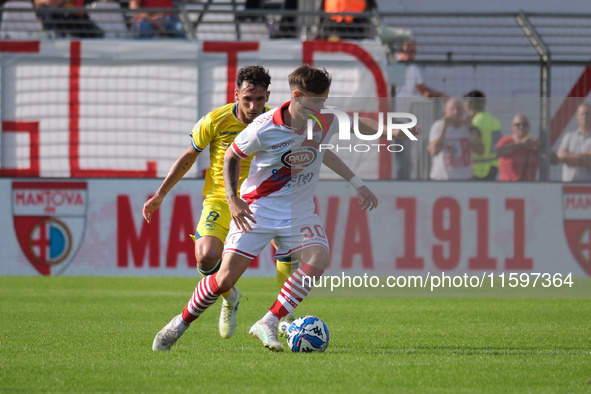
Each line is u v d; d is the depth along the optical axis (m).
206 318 22.92
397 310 25.27
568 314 24.38
